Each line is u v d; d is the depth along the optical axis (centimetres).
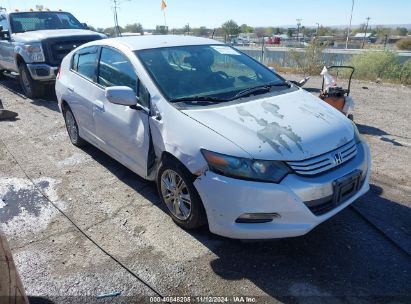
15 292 215
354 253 319
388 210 383
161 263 314
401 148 546
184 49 430
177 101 354
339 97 558
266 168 285
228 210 294
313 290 281
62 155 547
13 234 359
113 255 325
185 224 348
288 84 423
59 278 300
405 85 1047
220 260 315
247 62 450
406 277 291
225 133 305
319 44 1437
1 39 932
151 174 381
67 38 849
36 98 900
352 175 309
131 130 389
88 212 394
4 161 532
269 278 294
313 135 310
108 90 355
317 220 289
